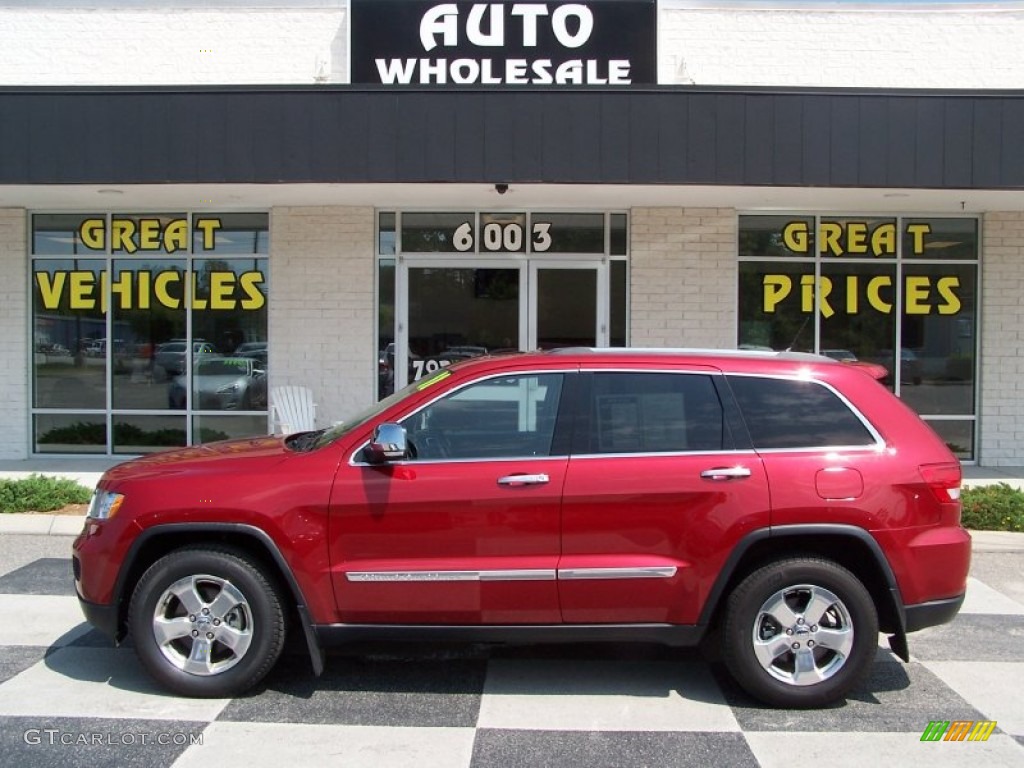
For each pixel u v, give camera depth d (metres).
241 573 4.52
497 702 4.63
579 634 4.50
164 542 4.68
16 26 11.27
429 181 8.98
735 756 4.02
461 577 4.43
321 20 11.20
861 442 4.59
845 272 11.30
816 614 4.50
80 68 11.27
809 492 4.45
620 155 8.93
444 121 8.95
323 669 5.08
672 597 4.46
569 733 4.26
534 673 5.06
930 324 11.36
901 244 11.28
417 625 4.51
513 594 4.45
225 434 11.41
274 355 11.23
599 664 5.21
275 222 11.17
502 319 11.27
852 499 4.44
